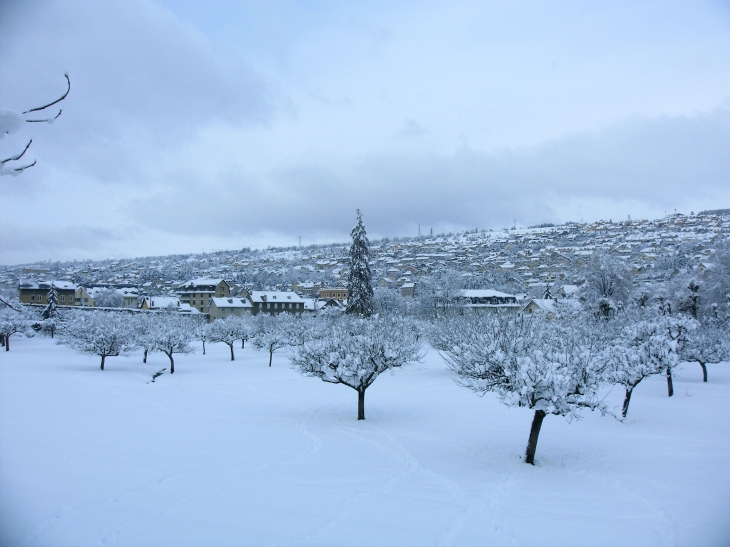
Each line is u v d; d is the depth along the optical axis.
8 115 4.22
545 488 14.02
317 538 9.73
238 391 35.06
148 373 44.84
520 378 15.90
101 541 9.30
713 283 64.44
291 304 133.12
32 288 124.31
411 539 9.83
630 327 31.95
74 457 15.72
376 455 17.78
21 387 33.53
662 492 13.56
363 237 65.75
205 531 9.95
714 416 25.19
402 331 33.94
